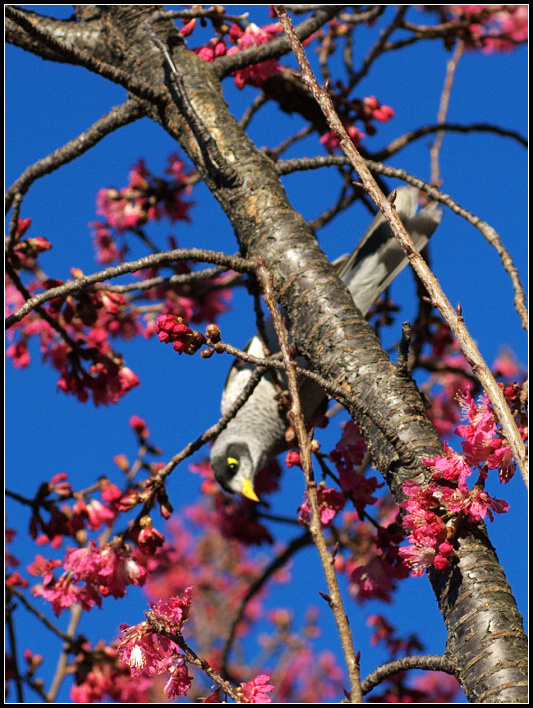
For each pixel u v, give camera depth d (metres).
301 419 3.61
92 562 5.75
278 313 3.86
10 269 6.62
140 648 3.85
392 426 4.35
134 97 6.48
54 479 6.77
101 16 6.98
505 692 3.45
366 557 8.45
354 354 4.78
